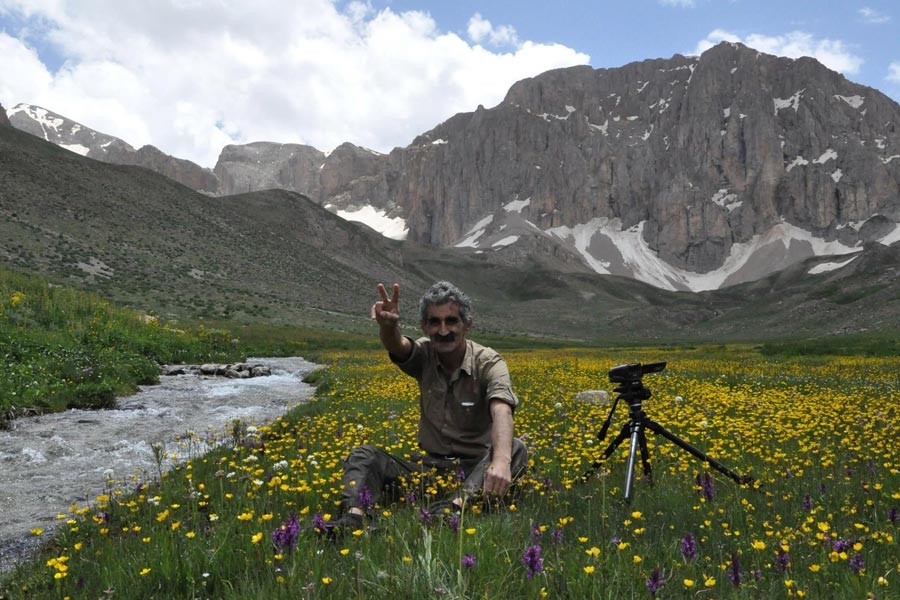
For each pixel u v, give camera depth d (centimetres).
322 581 312
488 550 349
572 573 322
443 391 531
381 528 409
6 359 1717
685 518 468
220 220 19538
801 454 734
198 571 354
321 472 642
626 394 589
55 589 352
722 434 898
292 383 2467
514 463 549
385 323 505
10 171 13950
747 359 3781
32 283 3266
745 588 308
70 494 766
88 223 13275
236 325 8462
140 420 1402
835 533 392
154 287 10725
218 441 1073
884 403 1286
